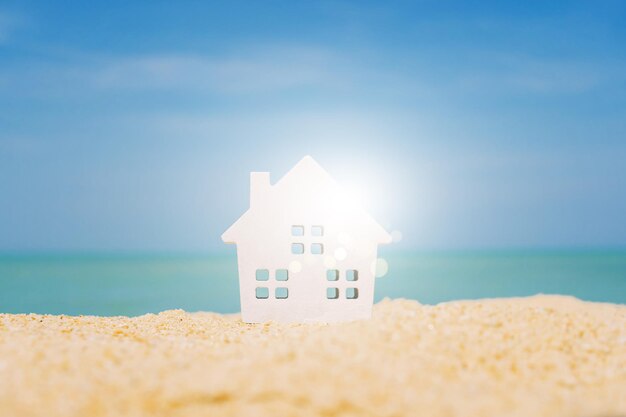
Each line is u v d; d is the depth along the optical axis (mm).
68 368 189
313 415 162
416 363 188
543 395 180
